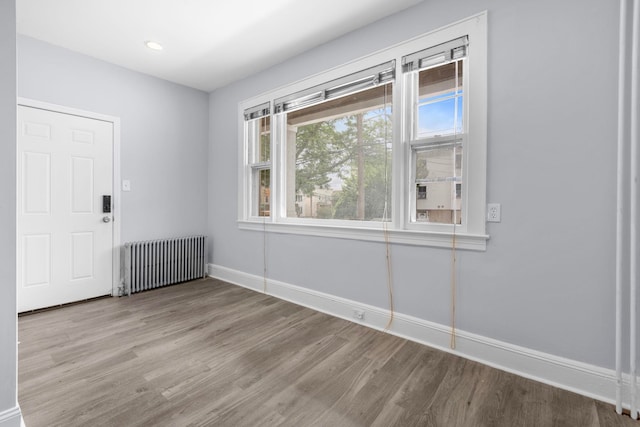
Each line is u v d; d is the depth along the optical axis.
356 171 2.70
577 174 1.65
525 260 1.81
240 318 2.65
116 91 3.23
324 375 1.80
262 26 2.53
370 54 2.46
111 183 3.23
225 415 1.46
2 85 1.31
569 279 1.68
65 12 2.34
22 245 2.71
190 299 3.15
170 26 2.54
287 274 3.15
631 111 1.46
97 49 2.92
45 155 2.81
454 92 2.10
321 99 2.80
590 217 1.62
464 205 2.04
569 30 1.66
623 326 1.54
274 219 3.27
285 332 2.38
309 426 1.40
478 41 1.93
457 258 2.06
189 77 3.57
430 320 2.19
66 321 2.56
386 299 2.41
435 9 2.12
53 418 1.42
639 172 1.48
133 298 3.17
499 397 1.61
